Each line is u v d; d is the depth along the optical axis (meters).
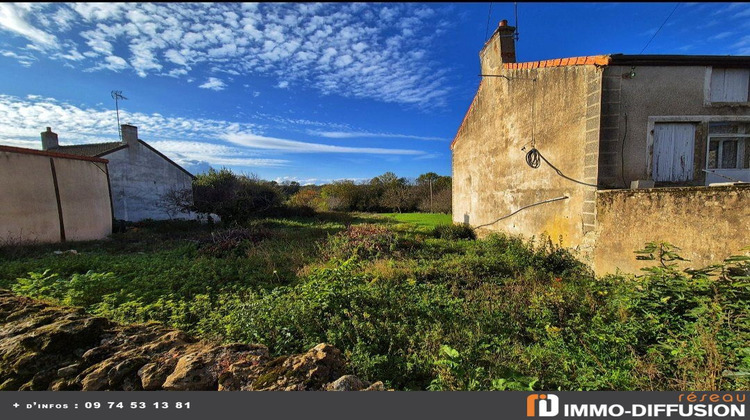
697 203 3.95
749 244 3.45
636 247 4.79
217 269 6.51
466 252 7.65
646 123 5.55
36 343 2.16
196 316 4.12
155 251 9.03
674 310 3.41
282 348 3.12
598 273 5.45
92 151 16.45
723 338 2.67
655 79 5.54
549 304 4.16
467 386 2.45
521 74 7.70
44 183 9.95
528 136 7.49
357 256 7.52
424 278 5.83
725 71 5.74
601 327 3.34
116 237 11.95
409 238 9.66
